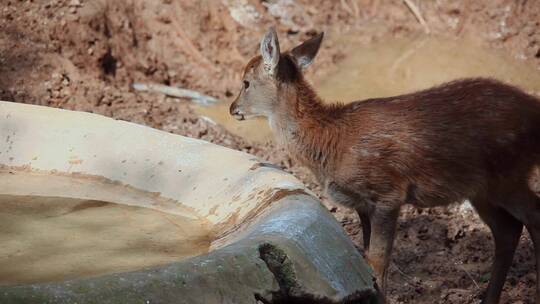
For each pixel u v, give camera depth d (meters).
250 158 11.63
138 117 15.91
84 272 9.97
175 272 8.05
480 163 11.05
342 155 11.24
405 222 13.46
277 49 11.62
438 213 13.70
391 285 12.00
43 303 7.30
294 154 11.77
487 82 11.34
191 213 11.48
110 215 11.47
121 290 7.66
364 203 11.40
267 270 8.60
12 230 11.00
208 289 8.12
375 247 11.23
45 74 16.33
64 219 11.34
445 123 11.00
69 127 12.77
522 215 11.28
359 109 11.34
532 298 11.84
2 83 16.06
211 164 11.77
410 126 11.02
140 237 10.89
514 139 11.05
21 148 12.73
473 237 13.08
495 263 11.55
